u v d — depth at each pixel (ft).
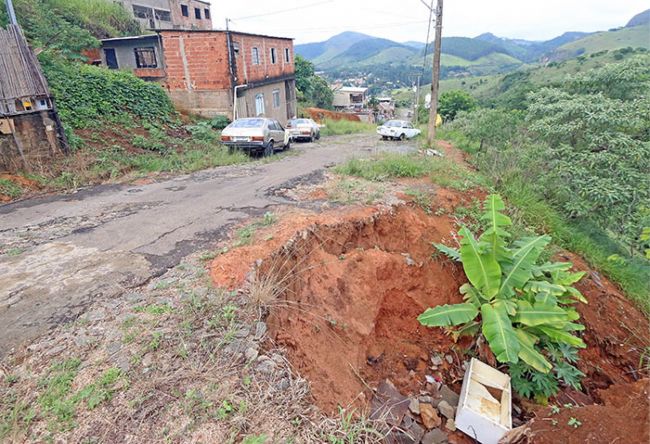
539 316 16.02
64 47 50.60
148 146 38.22
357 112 180.86
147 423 8.39
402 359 17.39
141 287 13.51
